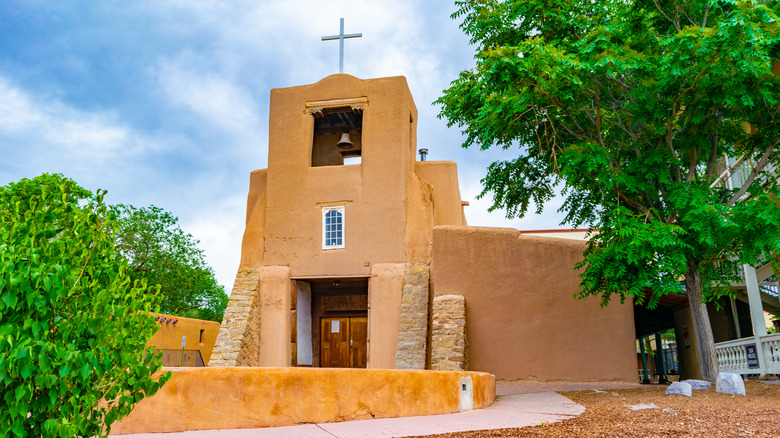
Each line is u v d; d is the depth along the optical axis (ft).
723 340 64.54
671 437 18.29
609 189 39.65
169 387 21.36
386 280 58.90
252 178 68.44
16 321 9.41
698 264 41.22
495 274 52.70
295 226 63.05
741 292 58.90
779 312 61.36
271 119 66.90
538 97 38.86
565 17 40.42
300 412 22.90
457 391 28.73
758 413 23.98
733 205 38.37
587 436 18.81
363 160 63.62
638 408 26.73
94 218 11.23
